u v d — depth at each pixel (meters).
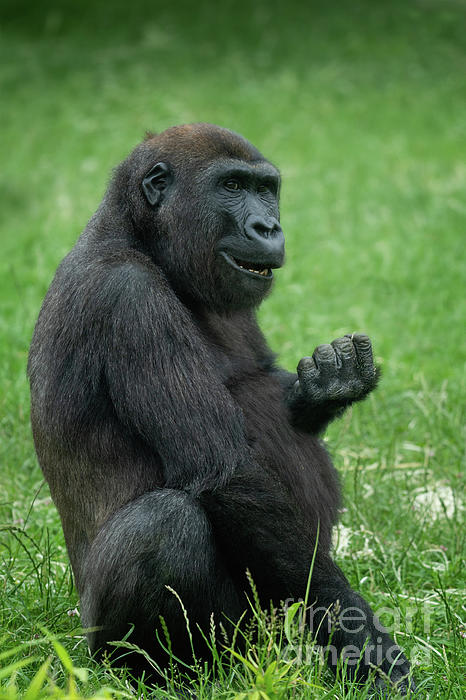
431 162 53.16
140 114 62.50
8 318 32.31
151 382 14.08
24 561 18.36
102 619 14.05
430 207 45.53
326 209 45.44
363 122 60.91
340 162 53.25
